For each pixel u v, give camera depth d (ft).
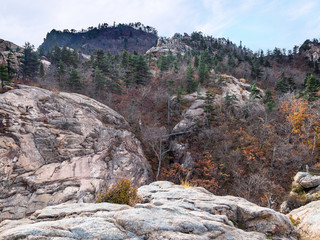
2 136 65.92
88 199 63.52
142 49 642.22
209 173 98.84
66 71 183.83
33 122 76.33
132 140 108.47
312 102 123.13
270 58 398.62
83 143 82.28
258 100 161.79
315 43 415.23
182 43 451.12
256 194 79.61
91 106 105.19
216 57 268.00
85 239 10.25
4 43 304.50
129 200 19.76
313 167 86.38
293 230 18.71
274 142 102.83
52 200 58.54
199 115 140.36
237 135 117.39
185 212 16.52
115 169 81.51
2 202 53.67
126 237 11.11
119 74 195.52
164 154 120.37
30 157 66.39
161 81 199.82
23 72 182.19
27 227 10.77
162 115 153.07
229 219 18.65
